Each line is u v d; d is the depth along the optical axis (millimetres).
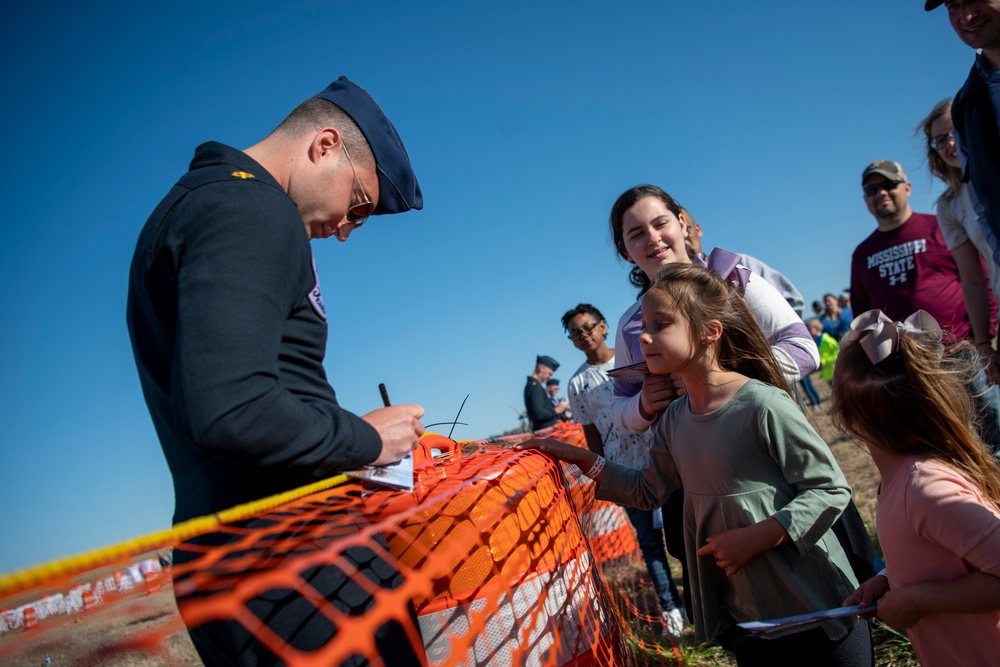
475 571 1880
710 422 2252
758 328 2412
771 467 2188
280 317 1454
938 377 1905
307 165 1823
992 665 1694
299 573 1427
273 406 1340
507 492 2006
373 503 1730
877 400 1897
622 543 5602
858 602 1992
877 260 4797
